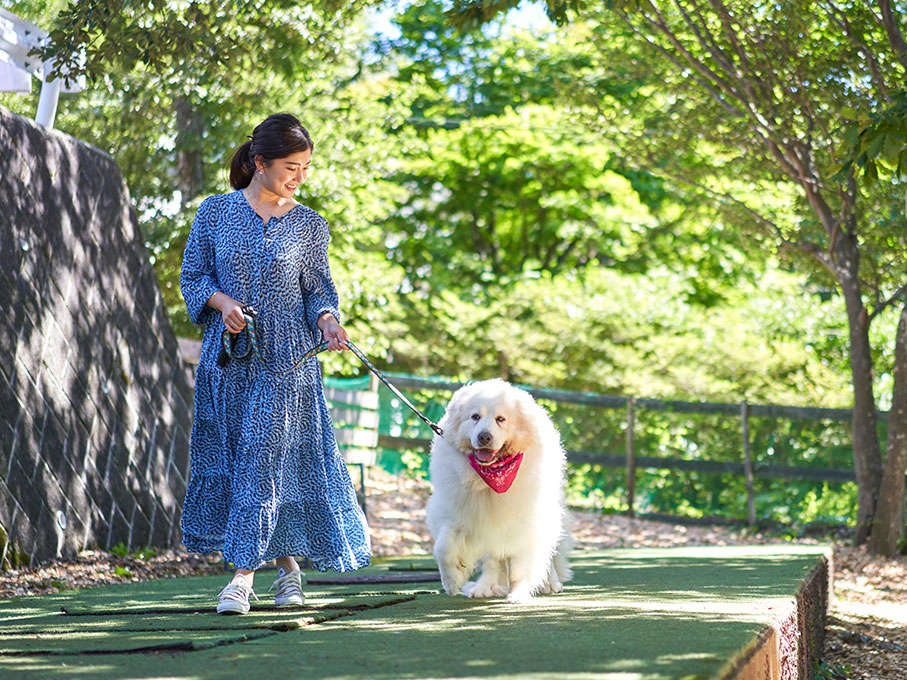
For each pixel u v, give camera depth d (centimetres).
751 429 1392
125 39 771
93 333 742
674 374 1778
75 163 761
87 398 720
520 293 1998
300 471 398
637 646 269
